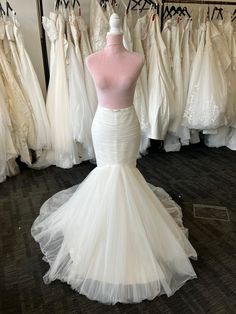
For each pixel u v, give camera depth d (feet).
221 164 9.54
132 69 4.25
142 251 4.68
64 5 8.12
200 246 5.80
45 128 8.52
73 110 8.30
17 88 7.98
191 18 9.05
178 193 7.75
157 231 4.92
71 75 8.14
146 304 4.50
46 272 5.11
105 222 4.67
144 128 9.02
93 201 4.85
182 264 4.95
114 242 4.60
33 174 8.75
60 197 6.88
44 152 8.99
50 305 4.50
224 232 6.23
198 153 10.44
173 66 9.03
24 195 7.60
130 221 4.66
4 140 7.86
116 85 4.24
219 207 7.12
